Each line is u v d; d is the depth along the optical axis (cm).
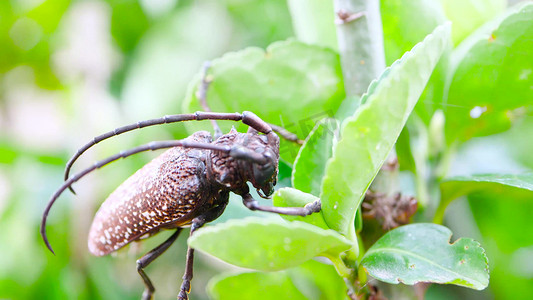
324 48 36
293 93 36
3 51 57
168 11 58
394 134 32
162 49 56
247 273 37
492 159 43
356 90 35
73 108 56
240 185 37
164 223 40
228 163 37
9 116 58
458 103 35
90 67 58
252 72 36
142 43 58
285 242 32
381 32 35
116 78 58
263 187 37
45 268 48
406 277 33
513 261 41
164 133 53
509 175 35
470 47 35
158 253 41
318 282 37
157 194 40
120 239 41
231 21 59
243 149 36
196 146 36
